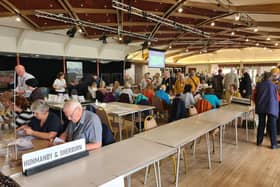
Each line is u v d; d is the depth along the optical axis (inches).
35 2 191.8
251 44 509.0
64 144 62.0
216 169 118.4
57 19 233.0
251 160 130.4
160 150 73.0
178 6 214.1
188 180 106.2
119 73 482.0
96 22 268.7
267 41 460.1
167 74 310.2
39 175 54.3
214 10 232.4
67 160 61.9
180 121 118.0
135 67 563.2
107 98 215.5
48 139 85.6
